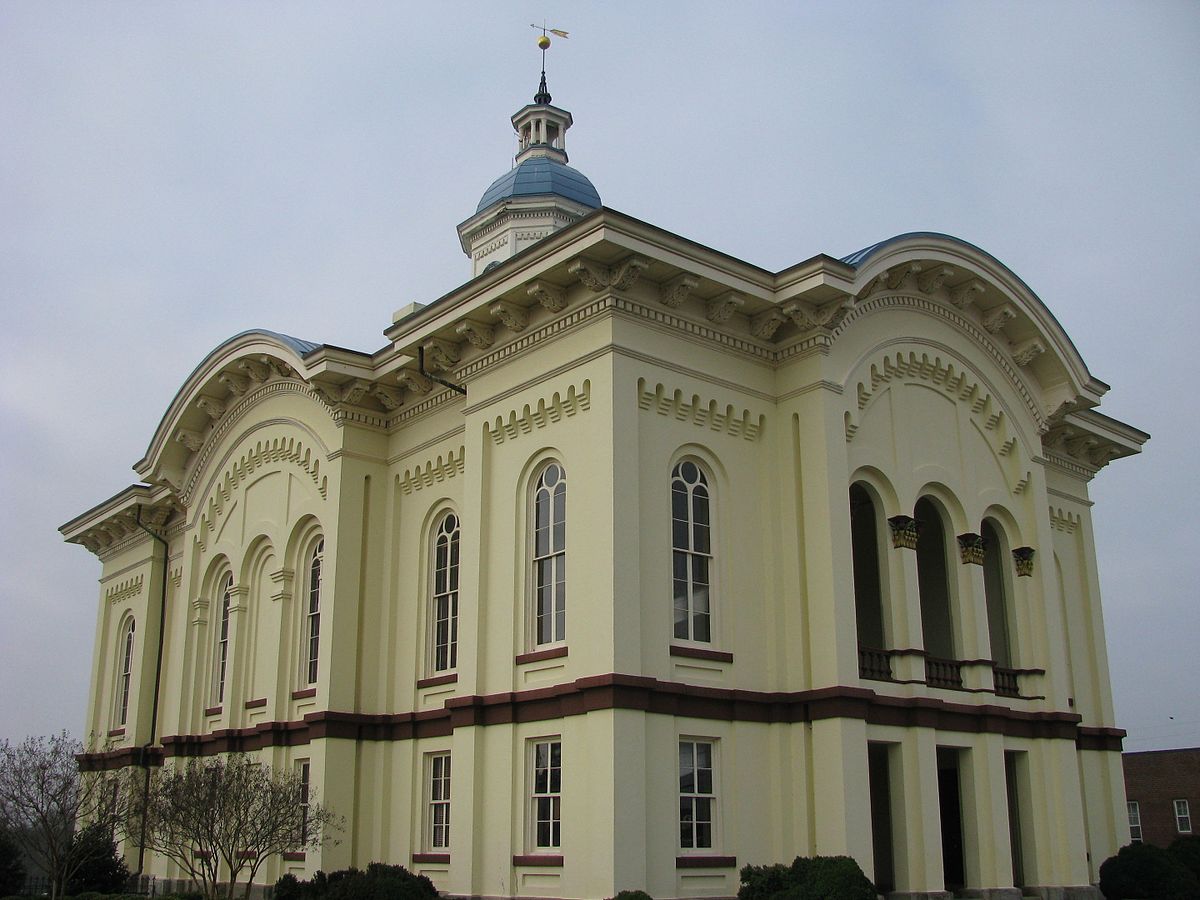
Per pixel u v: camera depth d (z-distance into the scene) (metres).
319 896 19.80
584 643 19.02
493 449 21.98
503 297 21.09
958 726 22.31
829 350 21.77
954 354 24.73
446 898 20.22
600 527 19.11
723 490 21.00
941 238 23.64
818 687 20.16
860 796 19.48
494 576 21.25
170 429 31.00
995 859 21.92
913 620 22.09
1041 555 25.34
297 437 27.11
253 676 27.39
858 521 28.41
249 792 21.47
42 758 26.69
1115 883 24.05
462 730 20.67
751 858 19.48
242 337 27.88
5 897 28.66
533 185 35.25
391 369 24.73
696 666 19.75
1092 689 28.84
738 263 20.84
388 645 24.66
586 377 20.00
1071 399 26.42
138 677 33.84
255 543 28.25
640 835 17.84
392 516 25.47
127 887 29.52
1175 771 47.53
